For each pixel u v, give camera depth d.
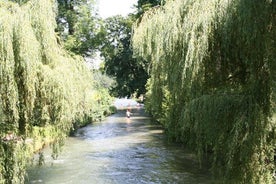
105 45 41.88
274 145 7.91
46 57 10.76
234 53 9.16
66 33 37.16
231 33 8.55
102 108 42.50
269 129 7.92
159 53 11.12
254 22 7.72
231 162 8.04
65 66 12.00
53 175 14.77
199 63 9.14
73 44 35.84
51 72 10.46
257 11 7.71
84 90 15.10
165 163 16.94
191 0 10.22
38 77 10.23
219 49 9.31
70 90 11.69
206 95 9.00
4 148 9.01
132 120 41.16
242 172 7.95
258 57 8.12
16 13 9.20
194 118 9.16
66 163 17.12
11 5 9.49
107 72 54.38
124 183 13.64
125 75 53.22
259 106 8.03
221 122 8.56
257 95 8.20
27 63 8.94
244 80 9.43
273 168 7.90
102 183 13.65
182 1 10.42
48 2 10.91
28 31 9.16
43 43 10.57
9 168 9.00
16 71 8.96
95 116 39.69
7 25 8.45
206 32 9.02
